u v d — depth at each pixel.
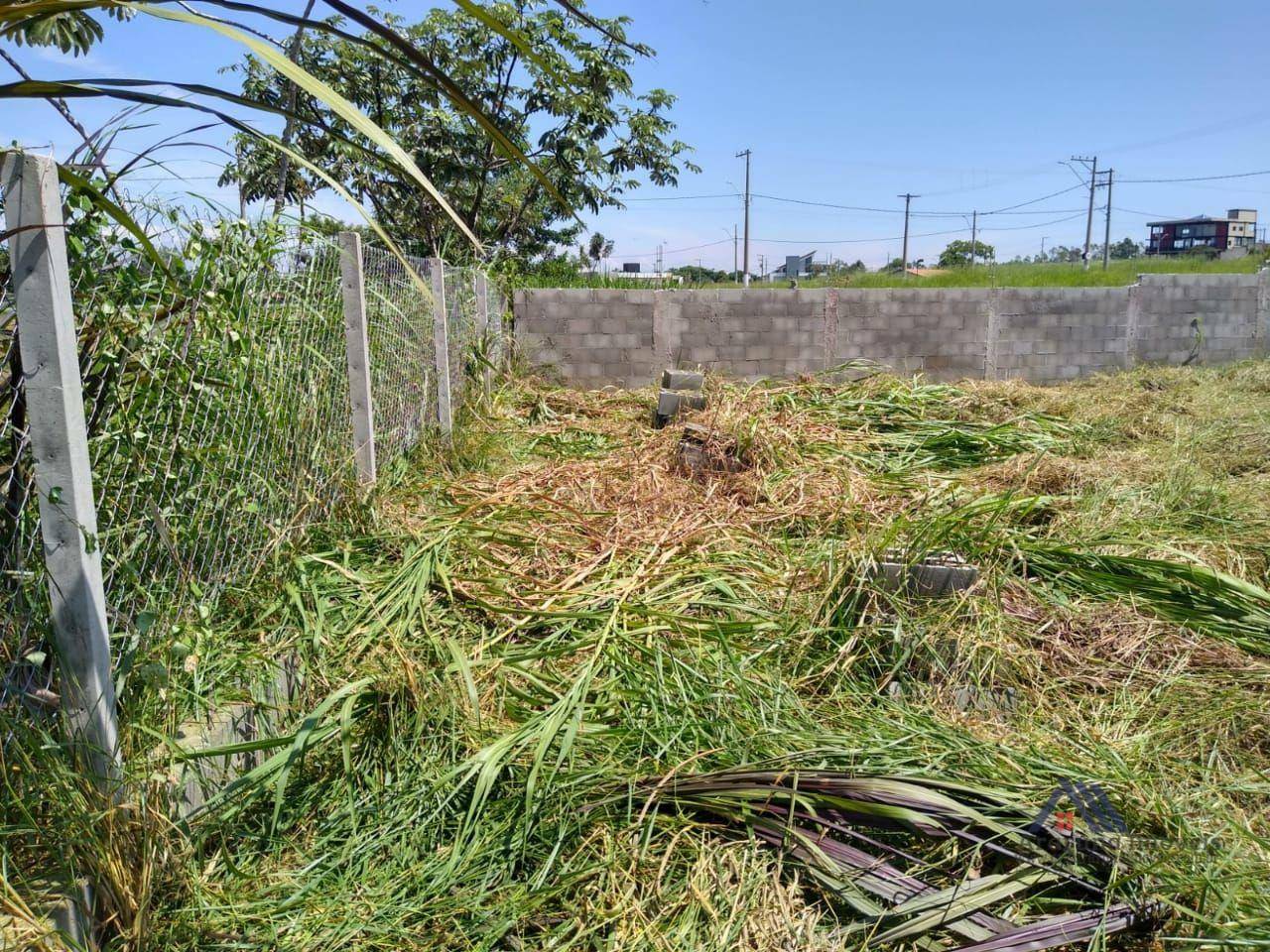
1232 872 2.11
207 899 2.02
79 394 1.84
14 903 1.69
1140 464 5.75
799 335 10.34
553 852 2.15
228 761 2.38
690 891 2.06
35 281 1.74
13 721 1.82
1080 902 2.04
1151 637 3.47
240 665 2.69
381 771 2.49
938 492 4.63
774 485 5.17
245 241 2.90
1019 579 3.78
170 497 2.51
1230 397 8.95
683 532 4.37
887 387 8.27
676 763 2.54
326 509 3.80
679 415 6.95
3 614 1.88
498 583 3.65
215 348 2.69
